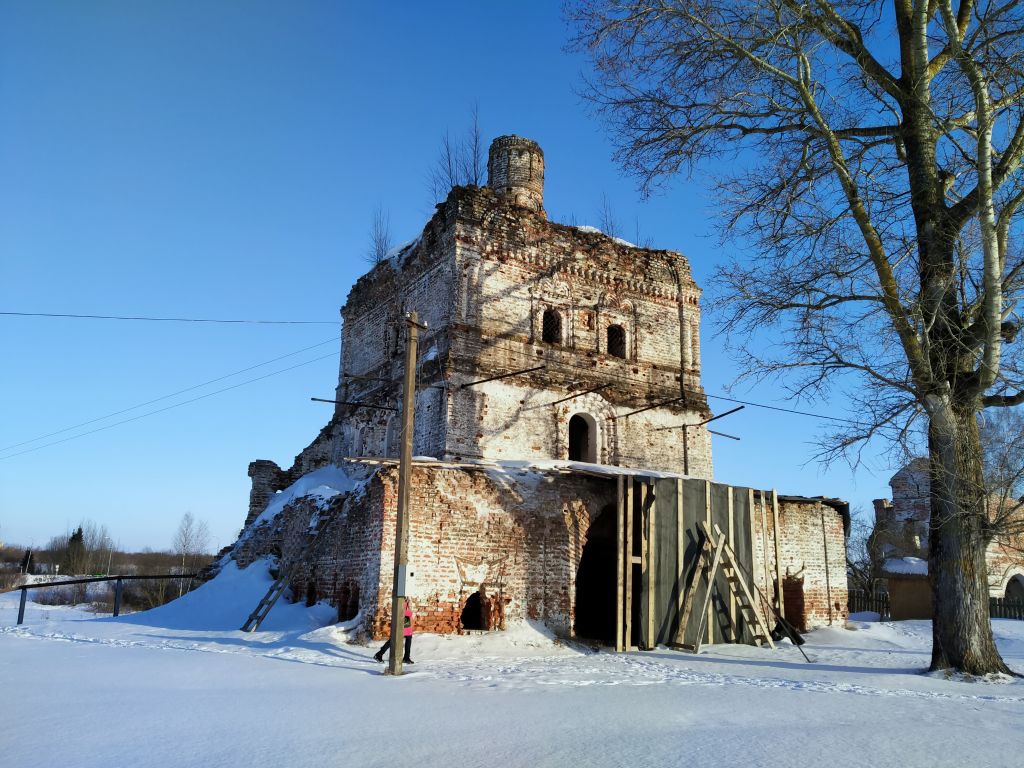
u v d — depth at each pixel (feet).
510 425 76.64
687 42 51.62
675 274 93.35
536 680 39.65
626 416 84.02
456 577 58.65
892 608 105.40
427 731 25.25
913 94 49.73
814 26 49.98
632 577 61.11
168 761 21.12
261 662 44.86
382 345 89.92
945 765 21.80
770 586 73.46
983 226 45.55
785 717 29.53
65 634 67.62
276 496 93.04
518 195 98.02
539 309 82.38
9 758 21.49
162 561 279.69
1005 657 58.80
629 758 21.72
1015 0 44.37
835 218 52.24
